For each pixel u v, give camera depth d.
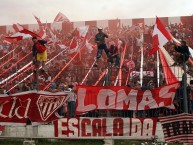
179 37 56.03
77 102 21.80
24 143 21.31
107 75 23.56
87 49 52.44
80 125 21.69
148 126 21.36
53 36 53.22
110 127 21.55
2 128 22.58
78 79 36.50
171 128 20.84
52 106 21.84
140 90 21.80
